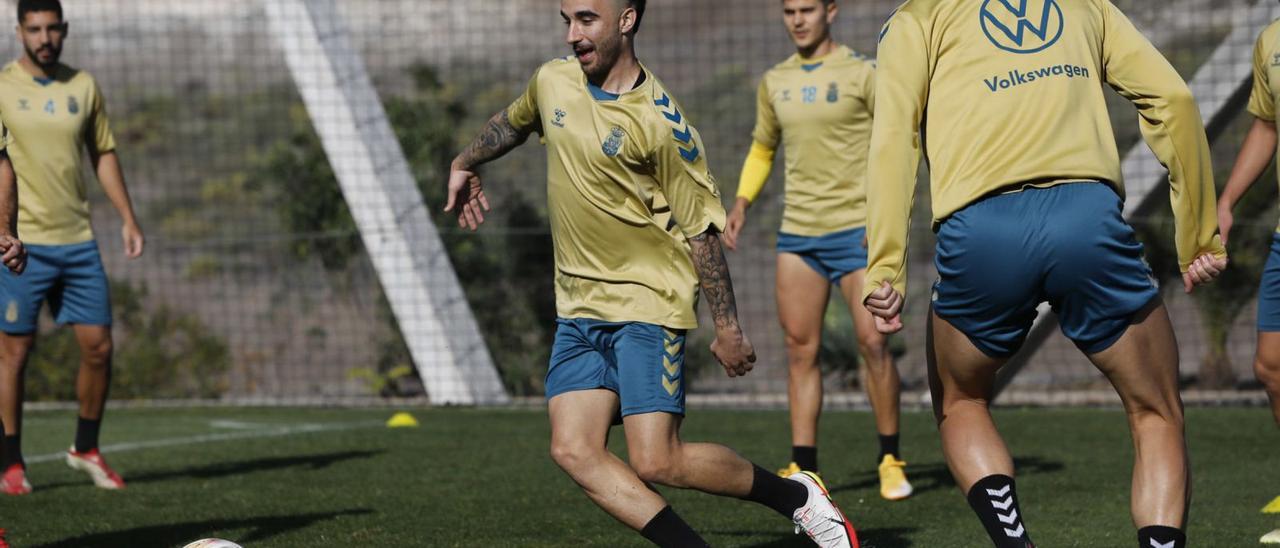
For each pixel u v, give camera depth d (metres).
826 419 31.11
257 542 17.28
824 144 20.95
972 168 11.38
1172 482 11.66
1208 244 12.01
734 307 13.30
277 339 44.88
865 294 11.48
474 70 70.75
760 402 35.66
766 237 52.69
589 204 13.30
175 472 24.14
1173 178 11.80
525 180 52.84
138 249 22.86
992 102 11.45
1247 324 39.06
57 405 36.84
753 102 67.12
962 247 11.36
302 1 35.75
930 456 25.27
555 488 21.80
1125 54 11.84
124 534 18.02
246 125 77.25
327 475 23.50
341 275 40.91
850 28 68.94
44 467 25.16
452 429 30.47
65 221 21.70
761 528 18.02
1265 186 35.34
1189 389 35.47
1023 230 11.12
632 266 13.43
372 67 68.56
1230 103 31.88
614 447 27.39
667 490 21.02
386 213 35.94
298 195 39.50
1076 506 19.59
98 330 22.03
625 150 12.95
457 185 14.82
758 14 82.44
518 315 38.16
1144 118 11.82
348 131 35.78
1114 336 11.60
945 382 12.33
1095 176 11.24
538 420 32.31
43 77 21.75
